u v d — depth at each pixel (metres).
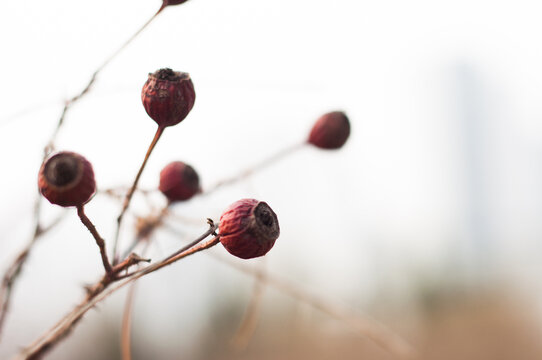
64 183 0.17
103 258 0.18
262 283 0.23
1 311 0.20
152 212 0.21
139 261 0.18
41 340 0.18
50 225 0.20
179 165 0.21
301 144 0.24
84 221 0.17
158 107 0.18
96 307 0.18
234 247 0.17
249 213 0.17
